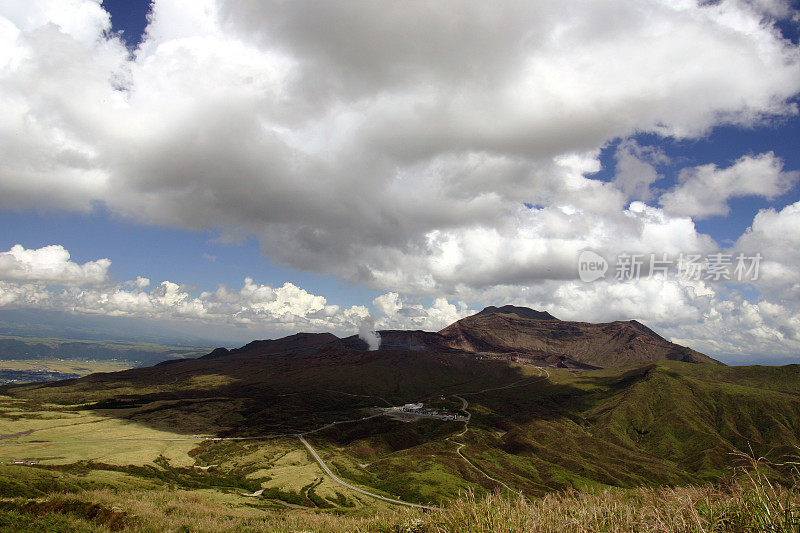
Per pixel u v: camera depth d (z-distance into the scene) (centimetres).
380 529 1235
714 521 812
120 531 2061
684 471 19488
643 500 1016
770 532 734
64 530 2005
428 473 15662
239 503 8838
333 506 11469
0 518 2042
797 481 778
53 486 5475
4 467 5750
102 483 6594
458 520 1038
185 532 2047
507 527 945
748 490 825
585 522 933
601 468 19112
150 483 9412
